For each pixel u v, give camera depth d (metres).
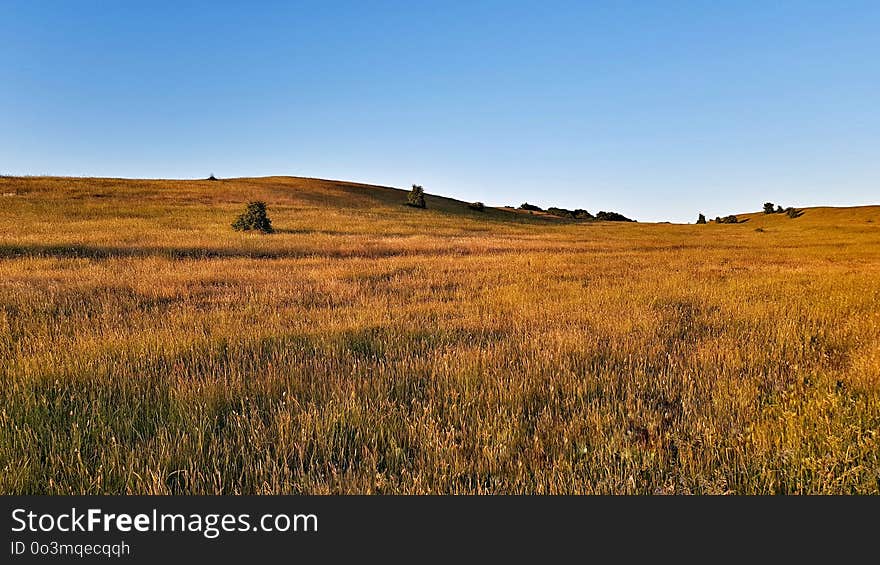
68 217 37.50
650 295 11.66
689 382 5.18
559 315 8.88
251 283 12.86
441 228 46.56
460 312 9.38
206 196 55.34
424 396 4.85
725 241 48.09
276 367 5.40
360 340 6.86
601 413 4.36
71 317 8.02
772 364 5.94
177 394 4.47
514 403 4.56
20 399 4.39
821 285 13.41
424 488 3.23
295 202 57.38
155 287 11.43
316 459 3.61
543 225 67.12
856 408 4.20
